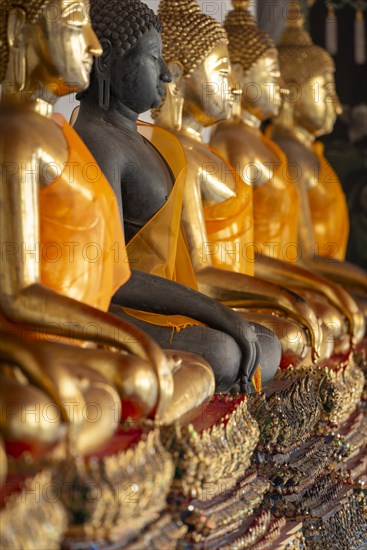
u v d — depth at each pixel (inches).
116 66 333.7
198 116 387.5
